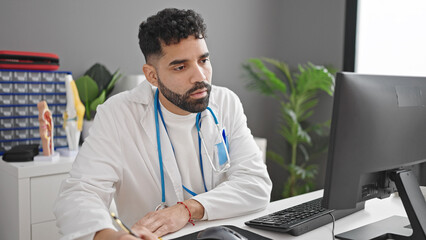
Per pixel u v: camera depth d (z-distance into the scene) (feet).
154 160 4.23
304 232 3.30
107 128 4.09
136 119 4.24
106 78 8.53
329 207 2.82
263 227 3.39
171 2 9.83
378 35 10.11
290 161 12.11
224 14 10.82
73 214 3.21
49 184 6.38
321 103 11.28
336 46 10.89
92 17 8.63
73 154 7.02
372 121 2.81
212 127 4.42
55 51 8.18
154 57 3.69
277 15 12.10
